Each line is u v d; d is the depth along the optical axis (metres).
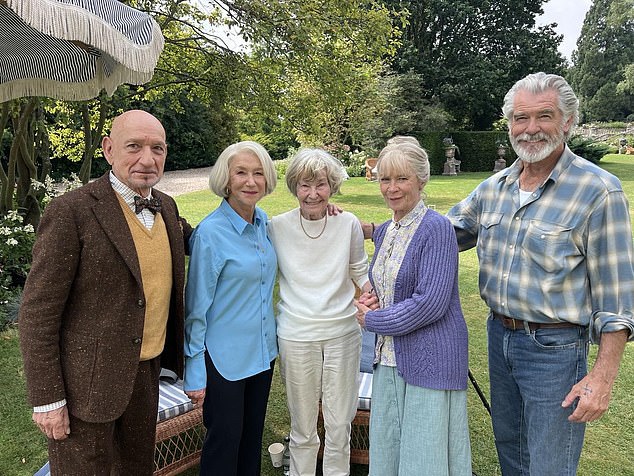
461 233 1.97
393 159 1.67
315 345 1.98
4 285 4.73
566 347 1.60
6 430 2.68
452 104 21.86
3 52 2.40
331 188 1.95
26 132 5.79
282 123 7.04
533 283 1.61
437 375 1.64
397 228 1.77
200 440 2.35
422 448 1.65
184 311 1.83
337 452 2.09
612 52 36.84
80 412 1.48
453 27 21.67
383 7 6.44
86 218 1.46
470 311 4.52
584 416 1.52
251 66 6.36
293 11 5.64
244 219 1.90
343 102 6.84
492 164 20.03
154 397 1.72
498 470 2.34
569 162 1.60
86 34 1.53
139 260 1.58
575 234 1.54
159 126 1.58
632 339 1.50
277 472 2.36
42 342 1.42
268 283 1.92
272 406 2.96
